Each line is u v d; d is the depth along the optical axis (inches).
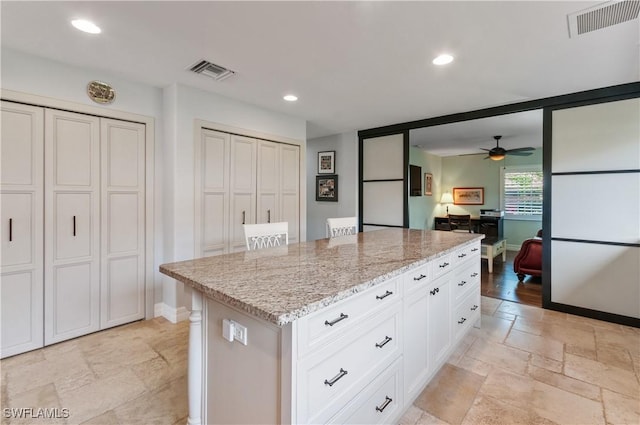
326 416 44.8
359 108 146.2
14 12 70.3
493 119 167.3
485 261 226.8
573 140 122.7
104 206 108.1
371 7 68.1
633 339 102.6
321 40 82.8
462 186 302.8
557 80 109.7
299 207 165.0
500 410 68.5
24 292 93.2
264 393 44.6
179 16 71.9
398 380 61.9
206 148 125.1
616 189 114.9
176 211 116.3
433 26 75.6
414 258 70.1
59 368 85.1
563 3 66.3
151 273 120.0
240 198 138.0
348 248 85.4
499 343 100.2
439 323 80.6
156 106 119.9
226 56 92.6
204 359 57.3
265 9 68.9
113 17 72.4
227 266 63.4
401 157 178.1
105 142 107.7
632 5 66.7
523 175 269.3
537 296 147.9
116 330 109.6
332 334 45.7
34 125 93.7
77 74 101.0
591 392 74.5
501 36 80.1
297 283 50.6
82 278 104.0
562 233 126.0
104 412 67.7
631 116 111.3
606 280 117.7
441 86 116.3
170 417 66.3
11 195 90.6
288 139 158.7
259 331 45.0
